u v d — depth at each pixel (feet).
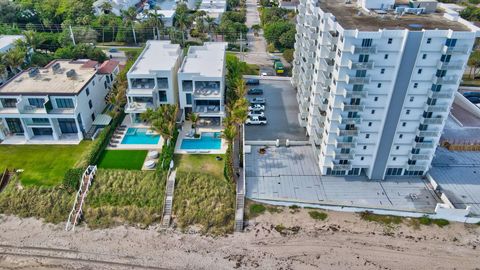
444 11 208.03
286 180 199.11
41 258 159.63
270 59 371.35
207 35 422.00
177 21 413.18
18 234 171.42
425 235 172.14
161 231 174.40
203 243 168.45
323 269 155.74
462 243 168.55
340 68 168.96
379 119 182.91
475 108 264.72
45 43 359.66
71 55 315.99
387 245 167.12
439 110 177.06
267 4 568.41
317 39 206.28
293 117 256.11
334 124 184.14
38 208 182.39
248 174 202.28
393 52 164.76
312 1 214.48
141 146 220.64
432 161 214.69
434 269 156.15
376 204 184.55
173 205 183.93
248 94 285.43
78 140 226.79
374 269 156.04
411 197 189.26
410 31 158.40
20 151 215.31
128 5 493.36
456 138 233.96
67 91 221.87
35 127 224.94
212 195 186.91
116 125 238.89
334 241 168.86
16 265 156.04
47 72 250.37
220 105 240.32
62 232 173.27
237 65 287.89
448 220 179.32
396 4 218.79
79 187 188.96
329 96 187.01
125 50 378.32
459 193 191.31
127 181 192.75
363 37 159.53
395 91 173.47
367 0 208.13
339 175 204.03
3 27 368.68
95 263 157.69
